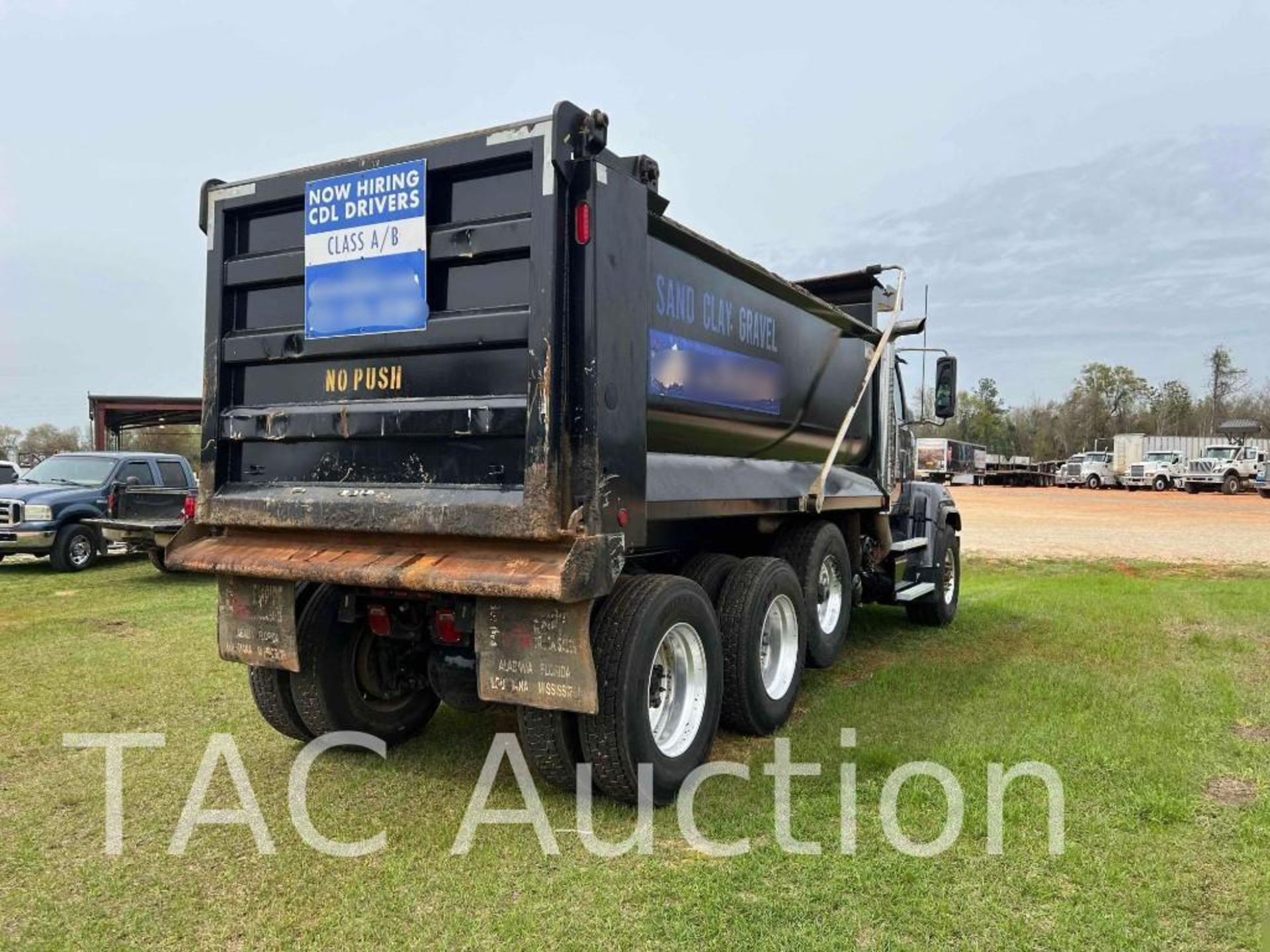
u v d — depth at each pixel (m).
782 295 6.03
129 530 12.88
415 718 5.19
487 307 3.90
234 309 4.67
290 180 4.40
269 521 4.37
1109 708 5.68
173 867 3.58
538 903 3.29
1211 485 43.53
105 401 27.94
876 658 7.33
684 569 5.30
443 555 3.90
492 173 3.92
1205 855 3.66
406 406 4.07
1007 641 8.04
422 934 3.09
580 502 3.69
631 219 4.00
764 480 5.79
